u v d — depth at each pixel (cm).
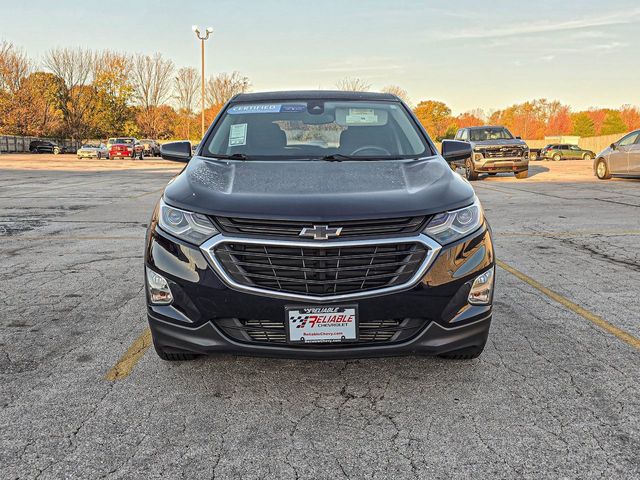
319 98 440
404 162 350
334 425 258
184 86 7544
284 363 326
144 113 7419
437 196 282
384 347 266
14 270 546
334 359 265
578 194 1240
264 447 240
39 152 5416
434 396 286
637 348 347
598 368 318
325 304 258
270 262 261
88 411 269
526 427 255
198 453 236
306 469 225
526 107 10062
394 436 249
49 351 343
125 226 816
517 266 565
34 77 5944
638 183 1520
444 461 230
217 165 342
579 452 235
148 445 241
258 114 418
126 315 410
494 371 314
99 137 7031
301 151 372
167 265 273
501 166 1661
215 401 281
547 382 300
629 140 1558
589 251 637
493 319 401
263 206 267
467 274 273
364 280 261
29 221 865
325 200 271
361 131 396
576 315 410
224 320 270
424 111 8975
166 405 276
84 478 218
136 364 324
